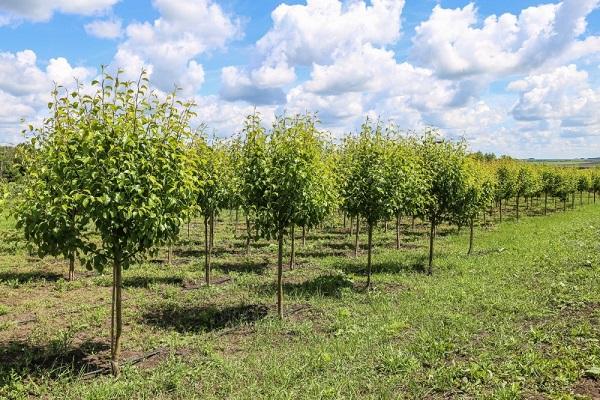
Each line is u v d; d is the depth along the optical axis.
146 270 13.72
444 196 13.81
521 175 31.25
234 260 15.70
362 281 12.70
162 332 8.50
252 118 9.30
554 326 8.05
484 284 11.89
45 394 6.04
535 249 17.47
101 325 8.85
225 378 6.39
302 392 5.89
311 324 8.91
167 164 6.58
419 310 9.52
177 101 6.81
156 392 6.02
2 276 12.58
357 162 11.82
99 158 6.14
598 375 5.92
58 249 6.33
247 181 9.23
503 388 5.60
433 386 5.89
